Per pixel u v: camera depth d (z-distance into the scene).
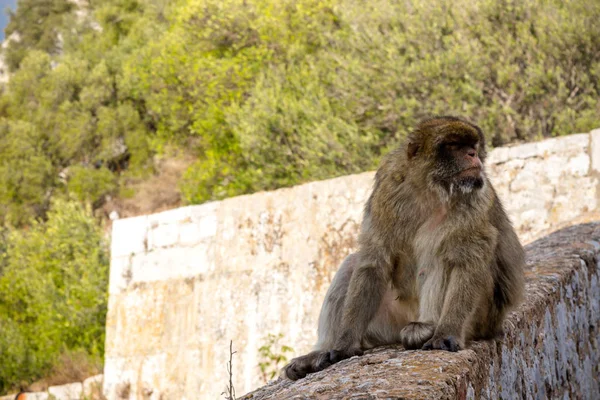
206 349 16.39
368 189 14.36
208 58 30.62
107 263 27.55
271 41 29.61
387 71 23.03
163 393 17.02
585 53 20.94
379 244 5.91
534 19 21.78
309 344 14.77
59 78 45.22
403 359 4.81
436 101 21.94
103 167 41.56
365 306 5.80
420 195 5.81
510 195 12.75
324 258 14.80
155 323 17.44
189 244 17.12
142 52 40.00
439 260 5.77
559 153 12.34
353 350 5.56
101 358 23.67
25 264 29.09
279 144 25.52
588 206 11.95
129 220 18.30
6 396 22.84
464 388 4.41
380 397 3.87
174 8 39.88
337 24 28.56
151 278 17.69
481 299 5.59
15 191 43.16
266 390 5.75
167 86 35.16
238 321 15.96
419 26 23.36
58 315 25.00
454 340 5.14
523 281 6.31
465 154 5.68
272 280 15.53
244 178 26.89
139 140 41.25
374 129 23.78
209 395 16.17
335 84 25.16
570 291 7.88
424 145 5.81
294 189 15.48
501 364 5.65
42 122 44.56
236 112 27.08
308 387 4.37
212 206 16.84
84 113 43.44
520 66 22.12
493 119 21.20
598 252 9.06
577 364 7.78
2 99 49.31
